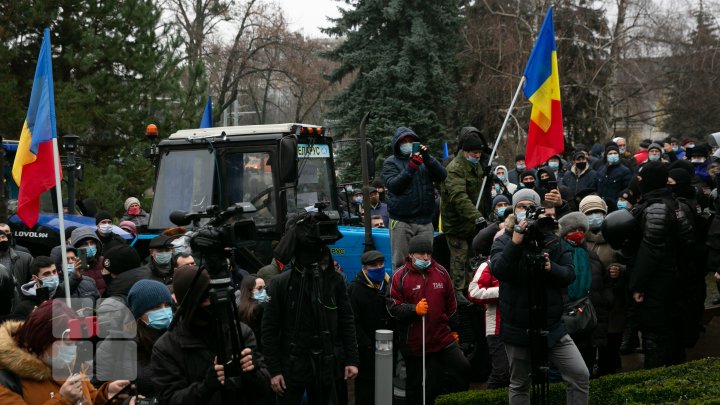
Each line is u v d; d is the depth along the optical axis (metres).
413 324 7.36
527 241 5.86
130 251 7.13
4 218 10.27
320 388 5.72
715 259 9.02
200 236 4.41
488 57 30.22
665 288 8.12
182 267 4.57
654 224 7.95
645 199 8.24
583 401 6.31
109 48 18.89
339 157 24.28
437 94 24.80
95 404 4.26
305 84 40.44
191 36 35.44
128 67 19.41
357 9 25.19
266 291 6.73
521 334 6.15
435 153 24.50
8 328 3.90
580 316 7.35
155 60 19.78
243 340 4.54
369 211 8.28
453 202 8.38
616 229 8.08
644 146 15.13
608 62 30.53
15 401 3.69
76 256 7.93
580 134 30.52
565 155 30.38
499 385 7.76
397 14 24.38
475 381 8.82
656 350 8.25
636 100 32.62
